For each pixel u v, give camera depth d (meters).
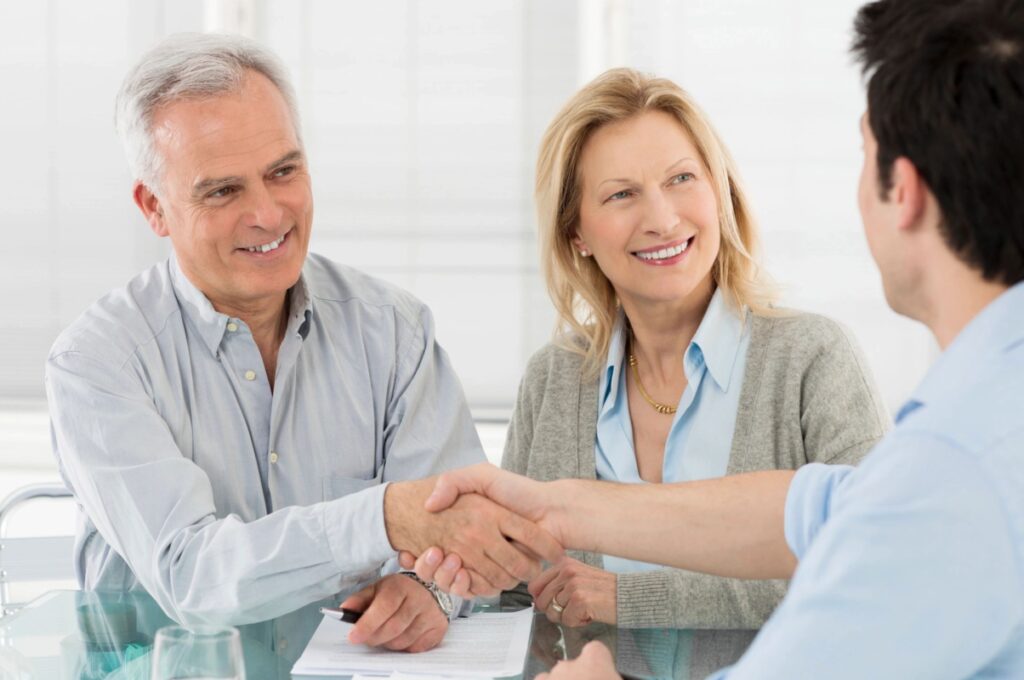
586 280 2.03
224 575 1.61
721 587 1.67
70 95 4.40
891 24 0.97
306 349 1.95
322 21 4.40
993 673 0.87
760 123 4.35
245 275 1.77
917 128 0.94
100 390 1.76
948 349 0.94
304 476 1.92
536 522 1.57
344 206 4.46
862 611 0.85
